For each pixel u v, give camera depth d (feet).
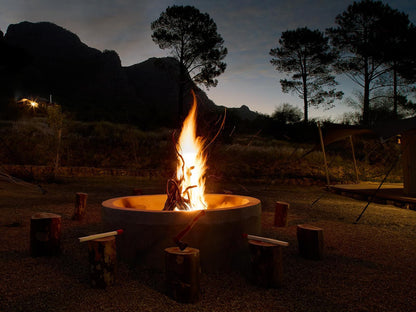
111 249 10.62
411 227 20.03
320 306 9.43
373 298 10.00
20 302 9.50
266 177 46.75
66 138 54.95
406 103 84.84
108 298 9.80
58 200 27.99
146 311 9.03
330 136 36.24
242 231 12.76
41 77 287.28
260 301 9.70
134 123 86.38
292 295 10.15
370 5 82.74
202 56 98.73
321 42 101.91
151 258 12.03
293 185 43.75
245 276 11.70
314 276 11.81
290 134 84.07
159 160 52.80
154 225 11.97
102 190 35.01
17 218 20.52
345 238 17.33
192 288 9.50
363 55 86.53
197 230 11.91
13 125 59.52
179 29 97.40
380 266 12.94
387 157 55.77
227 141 57.93
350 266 12.92
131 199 16.46
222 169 47.32
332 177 47.01
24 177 38.86
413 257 14.12
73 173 44.98
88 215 22.30
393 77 87.35
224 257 12.27
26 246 15.01
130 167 49.98
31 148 50.70
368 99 87.10
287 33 102.94
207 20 97.40
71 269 12.26
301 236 14.02
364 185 38.96
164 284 10.80
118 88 330.13
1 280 11.07
